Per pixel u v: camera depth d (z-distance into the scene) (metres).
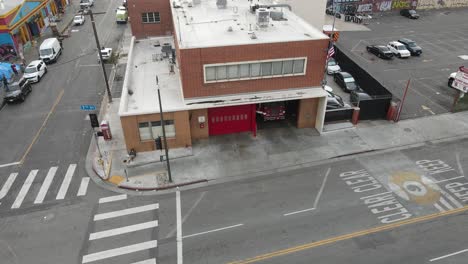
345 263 17.14
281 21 29.89
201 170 24.20
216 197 21.78
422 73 39.25
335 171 23.89
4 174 24.36
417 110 31.38
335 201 21.19
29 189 22.94
